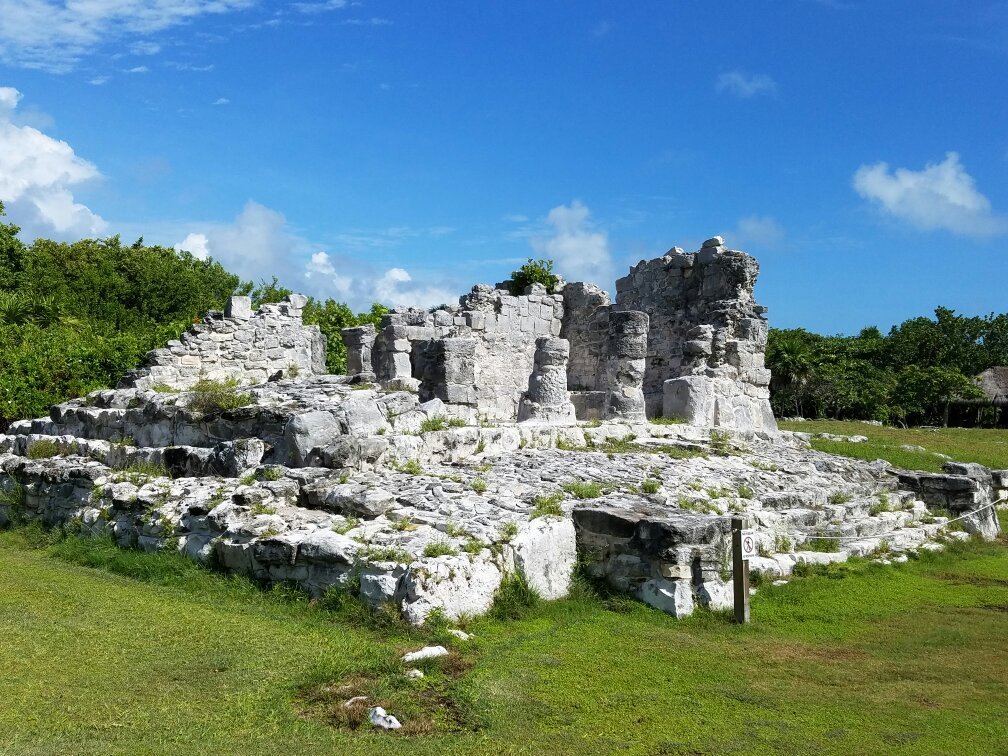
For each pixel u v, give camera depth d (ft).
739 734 19.90
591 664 24.03
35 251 145.18
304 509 32.81
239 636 24.76
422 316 73.26
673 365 72.13
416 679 21.75
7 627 25.59
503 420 60.03
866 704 22.07
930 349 181.06
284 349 70.69
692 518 31.12
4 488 47.55
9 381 69.31
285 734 18.76
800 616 30.63
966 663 25.68
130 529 36.24
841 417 147.84
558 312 84.23
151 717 19.44
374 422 41.50
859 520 44.11
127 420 50.47
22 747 17.76
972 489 50.34
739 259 67.87
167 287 146.00
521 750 18.56
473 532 29.09
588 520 31.99
